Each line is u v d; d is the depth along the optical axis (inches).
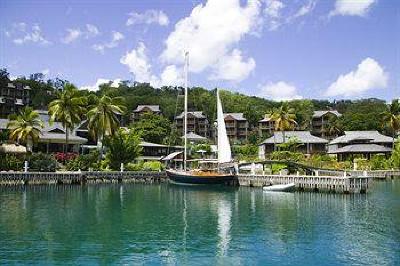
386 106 7219.5
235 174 3073.3
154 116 5876.0
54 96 7347.4
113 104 3708.2
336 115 6673.2
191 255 1187.9
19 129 3435.0
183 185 3107.8
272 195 2527.1
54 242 1305.4
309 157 4429.1
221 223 1626.5
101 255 1176.8
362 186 2578.7
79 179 3125.0
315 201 2245.3
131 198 2375.7
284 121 4847.4
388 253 1202.6
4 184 2878.9
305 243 1311.5
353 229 1505.9
